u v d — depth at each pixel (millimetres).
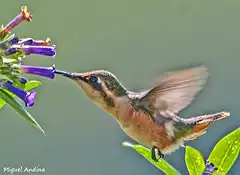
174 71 5254
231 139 4867
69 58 10867
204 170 4895
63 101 10625
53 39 10789
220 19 11117
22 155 10320
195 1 11258
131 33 11125
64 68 10742
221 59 10969
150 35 11102
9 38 4840
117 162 10445
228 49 11023
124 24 11141
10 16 10383
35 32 10695
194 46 11094
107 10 11172
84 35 11008
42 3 10828
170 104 5453
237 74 10781
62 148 10508
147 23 11164
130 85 10852
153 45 11039
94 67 10875
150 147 5555
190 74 5219
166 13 11219
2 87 4641
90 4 11125
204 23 11195
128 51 11047
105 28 11102
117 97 5441
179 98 5391
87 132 10586
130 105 5473
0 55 4762
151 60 10930
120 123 5516
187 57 11031
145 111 5484
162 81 5359
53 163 10391
